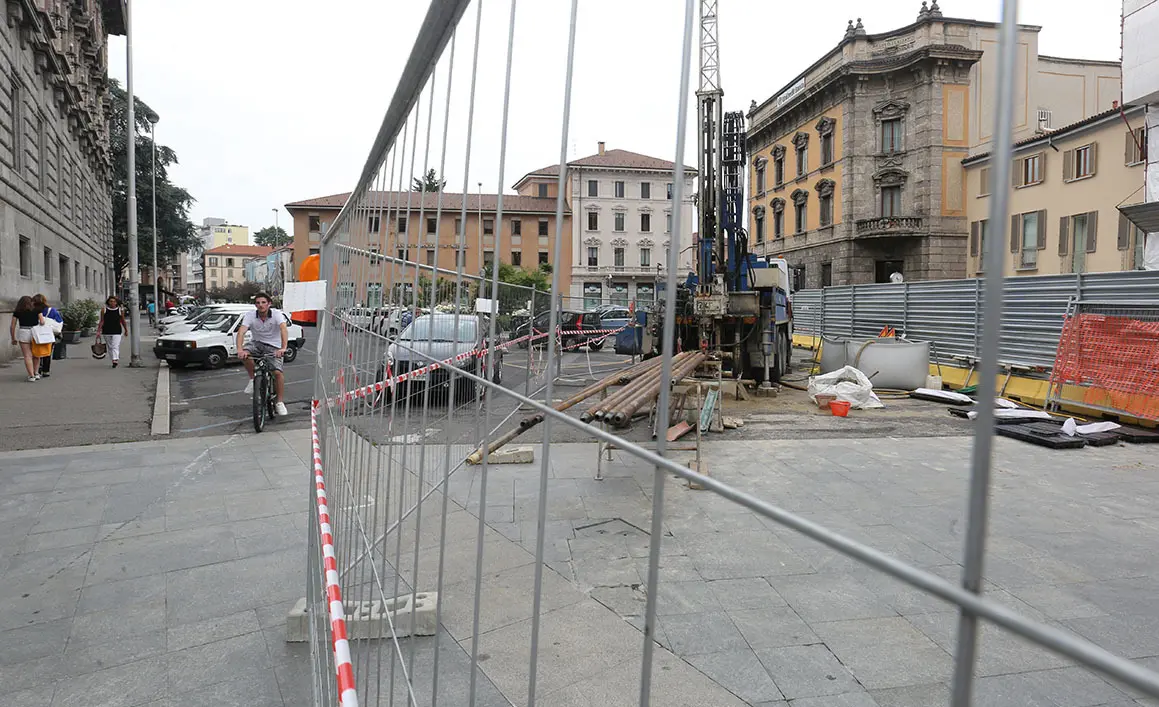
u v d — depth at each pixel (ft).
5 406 31.68
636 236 166.91
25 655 9.70
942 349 41.88
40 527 14.69
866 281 98.89
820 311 62.80
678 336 39.09
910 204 94.32
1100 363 27.61
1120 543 13.55
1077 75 98.84
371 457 7.98
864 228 96.27
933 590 1.31
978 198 89.20
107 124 119.14
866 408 32.40
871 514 15.51
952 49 90.07
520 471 19.34
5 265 52.16
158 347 50.21
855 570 12.24
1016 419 26.53
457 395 7.28
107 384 40.16
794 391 40.01
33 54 62.39
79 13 81.92
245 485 17.89
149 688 8.93
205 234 575.38
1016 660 9.25
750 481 18.35
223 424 27.89
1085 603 10.95
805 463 20.48
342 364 10.51
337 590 5.74
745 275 39.22
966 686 1.23
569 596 11.32
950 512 15.64
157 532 14.39
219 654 9.71
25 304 40.81
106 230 125.39
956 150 91.86
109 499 16.65
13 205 53.98
